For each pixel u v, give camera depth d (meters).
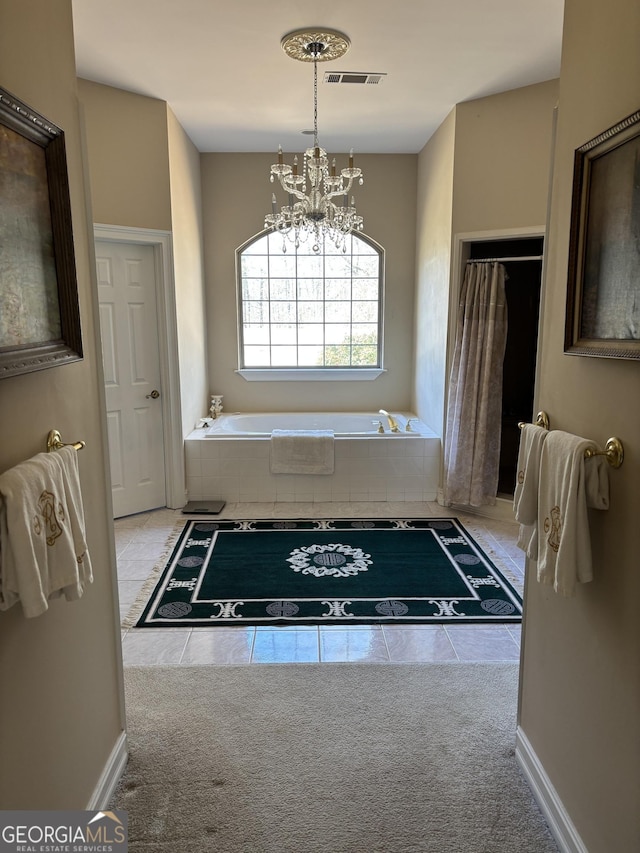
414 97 3.87
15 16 1.27
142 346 4.22
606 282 1.35
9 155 1.20
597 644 1.46
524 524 1.70
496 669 2.47
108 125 3.73
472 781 1.87
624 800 1.33
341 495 4.59
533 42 3.10
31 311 1.29
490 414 4.19
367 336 5.59
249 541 3.82
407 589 3.17
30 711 1.35
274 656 2.56
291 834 1.67
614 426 1.37
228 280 5.36
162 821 1.71
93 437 1.75
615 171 1.30
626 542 1.33
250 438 4.51
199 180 5.10
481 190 4.00
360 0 2.67
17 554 1.15
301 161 5.22
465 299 4.14
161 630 2.77
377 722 2.14
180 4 2.68
